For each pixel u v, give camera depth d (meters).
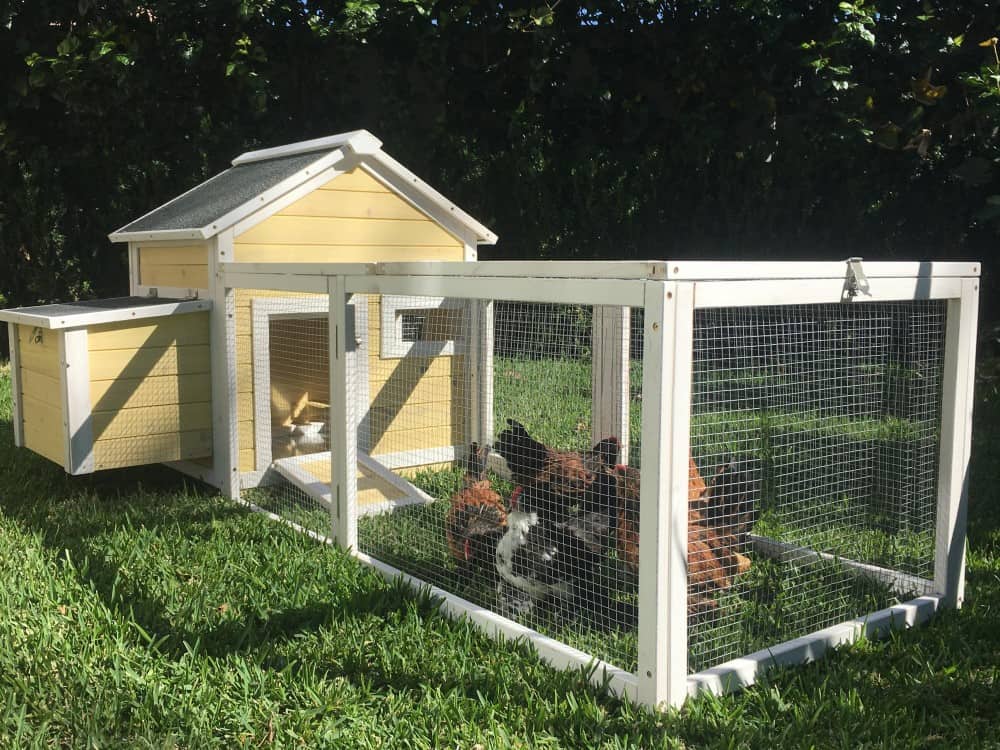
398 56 8.59
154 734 2.35
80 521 4.16
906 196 8.53
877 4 7.50
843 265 2.81
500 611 3.26
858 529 4.07
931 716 2.50
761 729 2.42
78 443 4.42
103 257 8.69
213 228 4.55
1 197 8.34
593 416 4.42
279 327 5.35
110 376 4.49
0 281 8.44
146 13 8.00
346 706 2.49
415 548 3.92
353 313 3.74
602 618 3.22
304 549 3.80
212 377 4.79
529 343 4.89
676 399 2.42
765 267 2.59
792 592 3.42
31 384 4.85
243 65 7.98
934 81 7.75
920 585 3.41
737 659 2.77
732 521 3.30
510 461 3.32
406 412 5.13
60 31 8.08
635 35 8.45
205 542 3.83
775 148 8.53
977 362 8.11
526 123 8.77
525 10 8.01
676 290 2.38
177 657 2.79
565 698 2.60
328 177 4.89
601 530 3.21
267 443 4.86
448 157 8.91
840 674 2.74
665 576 2.48
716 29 8.11
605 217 9.11
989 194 8.14
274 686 2.59
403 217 5.20
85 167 8.48
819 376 4.44
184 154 8.55
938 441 3.44
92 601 3.11
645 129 8.91
